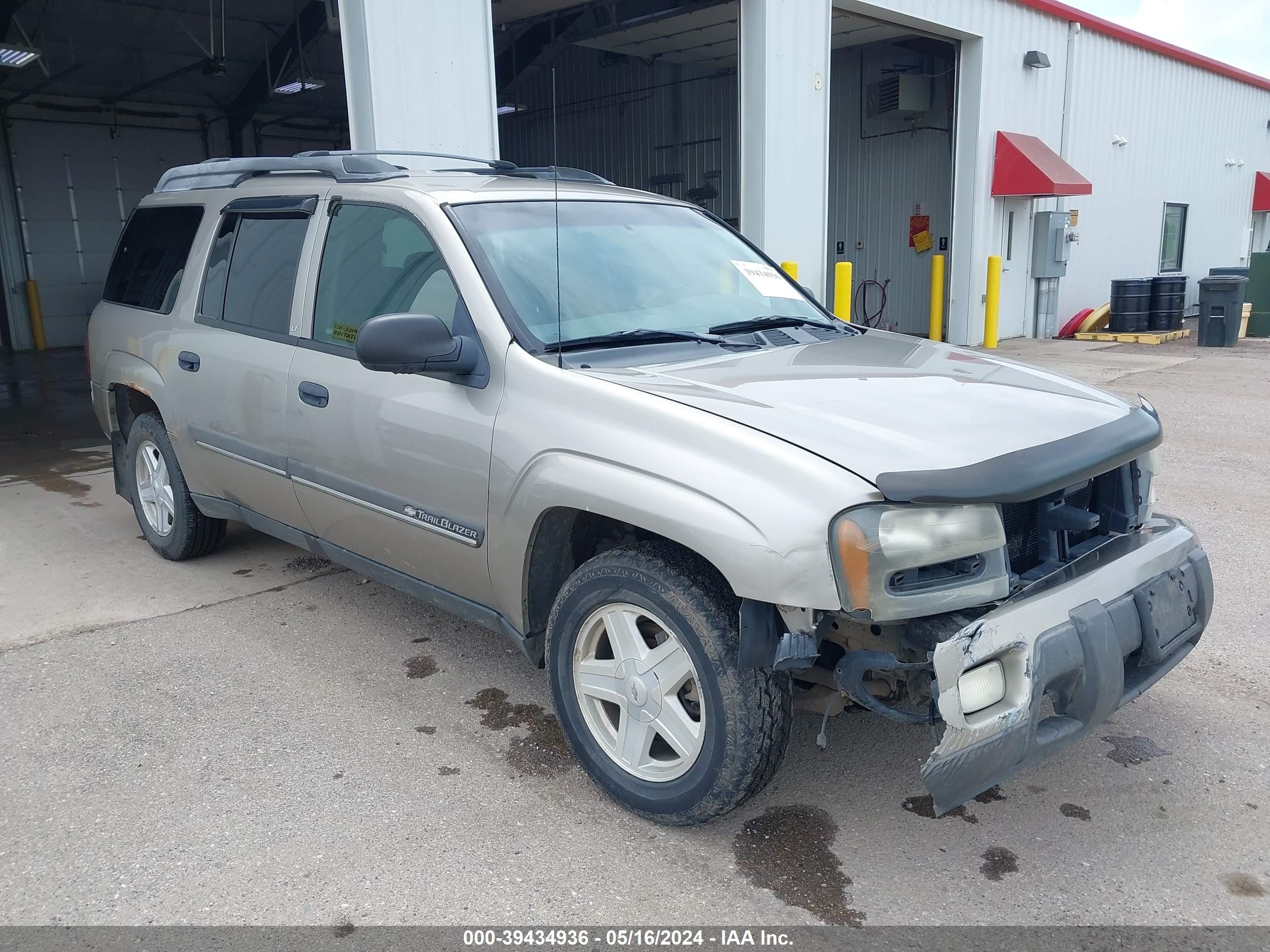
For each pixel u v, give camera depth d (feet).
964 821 9.44
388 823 9.39
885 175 55.77
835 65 56.95
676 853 8.93
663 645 9.01
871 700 8.02
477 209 11.34
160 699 12.00
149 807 9.68
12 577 16.53
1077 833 9.23
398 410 10.91
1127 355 44.80
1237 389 34.47
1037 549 9.05
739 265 13.08
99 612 14.87
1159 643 8.77
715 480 8.14
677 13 43.34
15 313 60.64
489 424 9.95
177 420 14.93
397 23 24.26
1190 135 64.90
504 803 9.75
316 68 62.03
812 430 8.25
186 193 16.07
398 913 8.12
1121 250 60.29
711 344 10.87
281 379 12.61
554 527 9.87
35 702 11.93
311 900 8.29
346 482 11.84
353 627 14.24
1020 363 11.46
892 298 56.75
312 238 12.72
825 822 9.42
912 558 7.57
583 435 9.12
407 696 12.07
